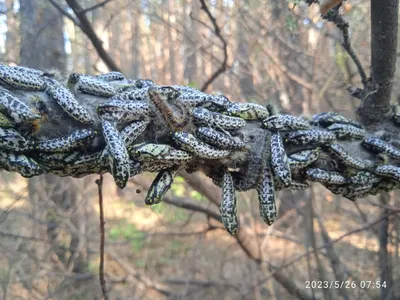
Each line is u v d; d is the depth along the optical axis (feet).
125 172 0.40
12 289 1.36
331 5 0.47
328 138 0.51
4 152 0.38
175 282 1.58
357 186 0.53
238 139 0.47
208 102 0.47
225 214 0.48
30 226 1.49
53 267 1.47
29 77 0.41
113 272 1.76
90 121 0.42
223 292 1.48
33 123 0.39
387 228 1.08
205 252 1.77
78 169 0.42
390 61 0.54
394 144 0.56
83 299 1.48
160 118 0.44
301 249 1.60
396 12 0.51
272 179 0.49
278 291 1.48
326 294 1.19
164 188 0.45
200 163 0.49
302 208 1.50
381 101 0.57
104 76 0.51
